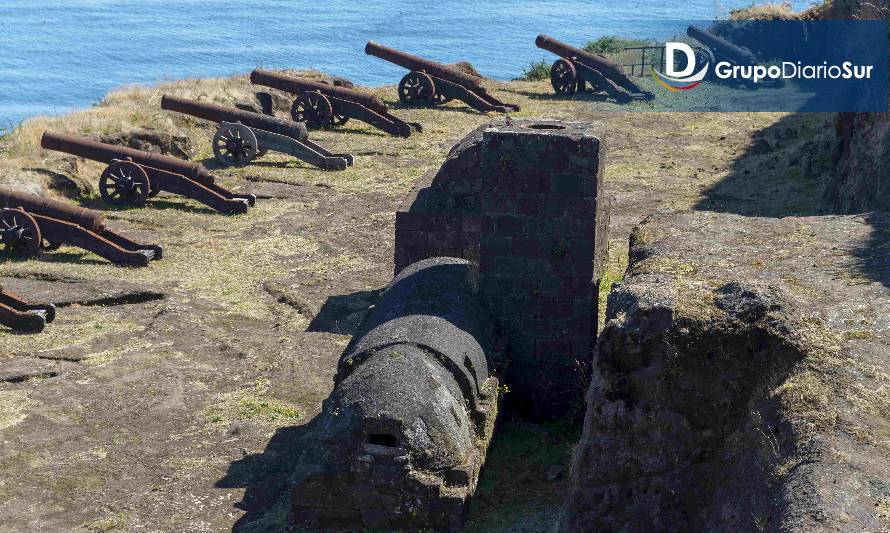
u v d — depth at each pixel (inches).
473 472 406.6
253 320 654.5
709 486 284.0
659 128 1267.2
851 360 275.9
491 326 504.1
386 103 1428.4
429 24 5374.0
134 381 556.4
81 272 732.0
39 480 451.2
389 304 498.9
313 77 1476.4
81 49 4638.3
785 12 1652.3
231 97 1279.5
